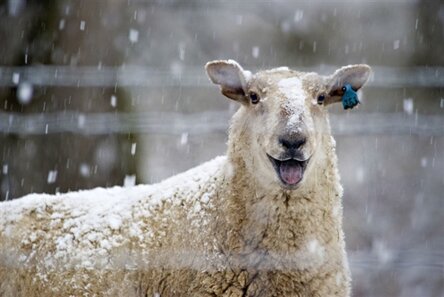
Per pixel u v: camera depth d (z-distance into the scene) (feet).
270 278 48.49
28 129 84.38
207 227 49.70
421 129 97.04
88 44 94.43
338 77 53.16
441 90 165.07
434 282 98.84
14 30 93.45
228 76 53.62
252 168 50.06
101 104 90.07
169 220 50.70
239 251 48.96
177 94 158.81
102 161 90.17
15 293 52.29
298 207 48.96
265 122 49.44
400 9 186.70
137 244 50.14
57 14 94.02
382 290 98.27
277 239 48.88
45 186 89.35
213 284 48.49
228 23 199.41
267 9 184.96
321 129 51.01
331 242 49.88
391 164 148.36
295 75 52.60
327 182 50.57
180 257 49.29
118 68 95.91
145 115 92.32
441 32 179.01
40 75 86.48
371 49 184.03
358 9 188.96
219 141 147.54
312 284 48.65
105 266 50.16
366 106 164.14
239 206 49.70
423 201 130.72
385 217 123.85
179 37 188.34
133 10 106.11
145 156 99.71
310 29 186.29
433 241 111.24
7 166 88.79
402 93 165.89
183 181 52.70
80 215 53.42
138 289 49.44
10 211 54.65
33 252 52.42
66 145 89.35
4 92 88.89
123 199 53.52
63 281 50.80
